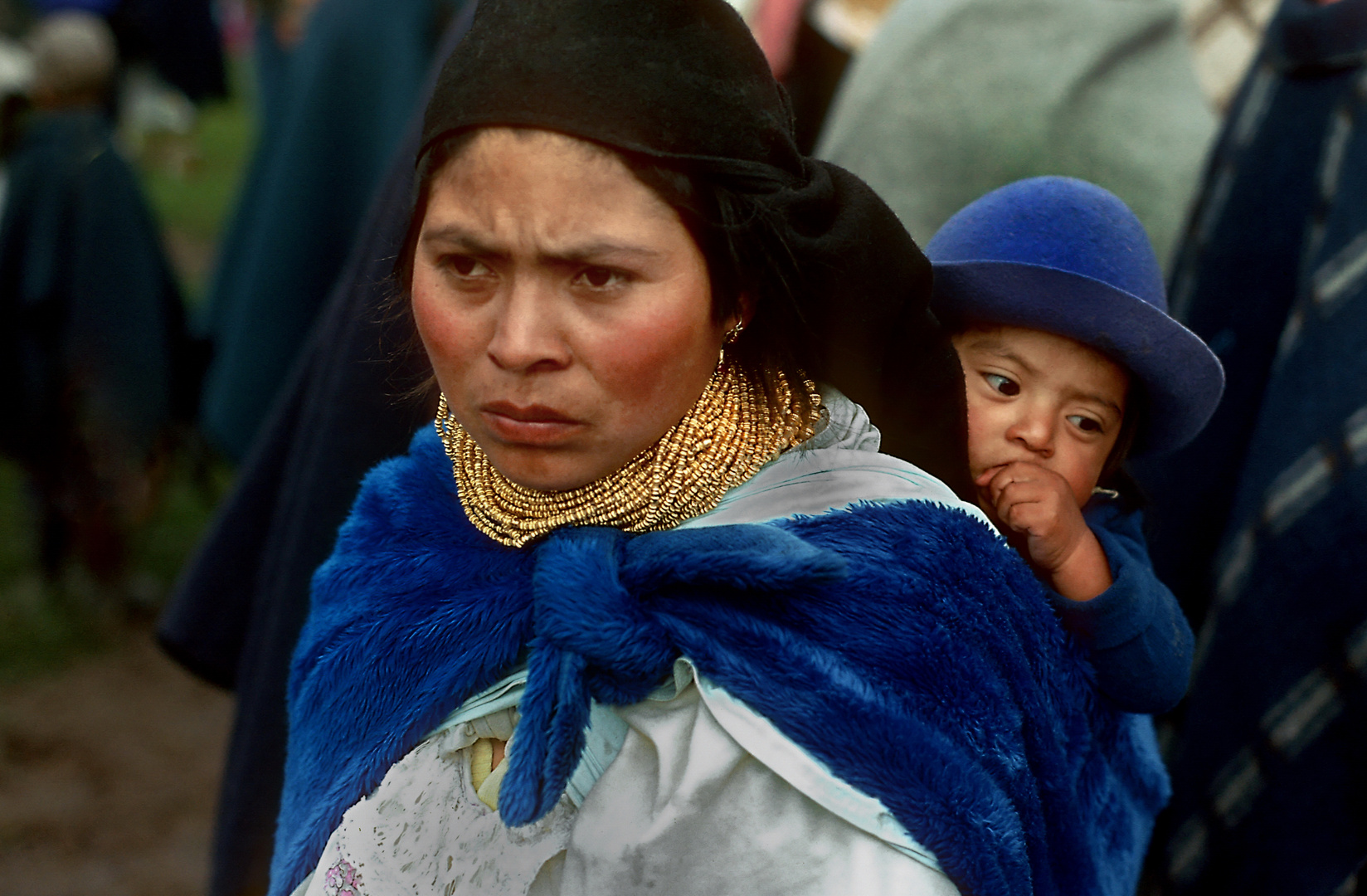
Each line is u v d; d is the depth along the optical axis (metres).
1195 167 2.97
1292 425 2.42
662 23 1.34
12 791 5.86
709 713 1.43
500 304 1.37
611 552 1.49
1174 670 1.77
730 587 1.47
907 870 1.37
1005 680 1.51
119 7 11.98
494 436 1.42
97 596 7.24
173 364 6.86
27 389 6.61
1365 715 2.31
